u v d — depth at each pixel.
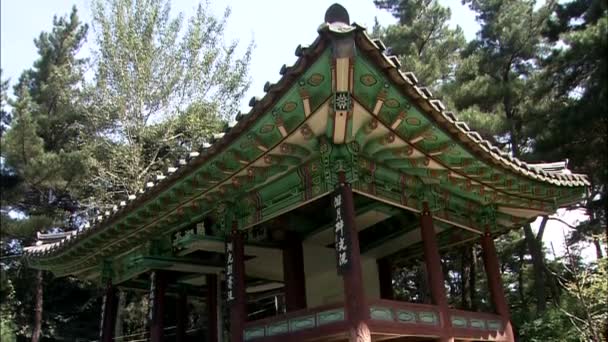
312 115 7.46
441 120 7.92
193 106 24.12
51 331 32.03
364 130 7.97
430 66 24.44
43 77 33.28
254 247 11.45
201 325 26.75
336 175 8.17
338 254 7.92
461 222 11.05
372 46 6.45
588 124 21.30
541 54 26.42
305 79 6.83
